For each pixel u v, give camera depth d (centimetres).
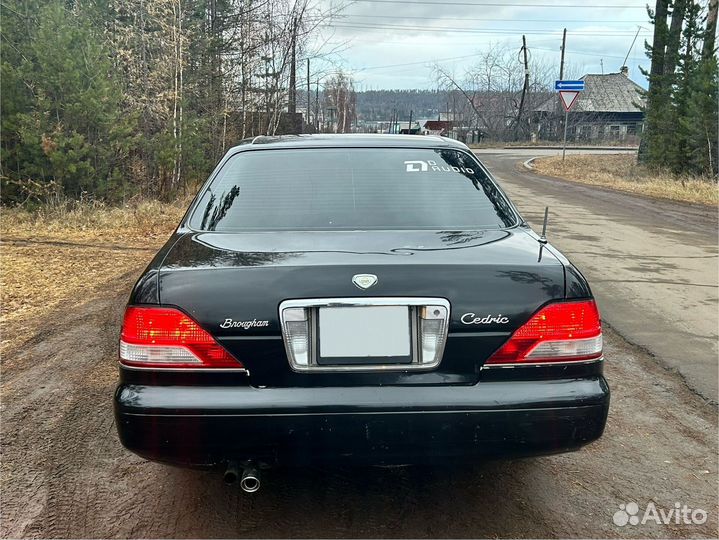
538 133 5531
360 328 223
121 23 1371
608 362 444
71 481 288
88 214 1043
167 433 221
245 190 301
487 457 229
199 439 221
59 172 1049
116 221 1021
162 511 266
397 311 224
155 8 1316
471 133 5716
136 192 1209
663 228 1054
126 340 229
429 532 253
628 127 5994
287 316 221
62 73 1050
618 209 1312
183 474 296
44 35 1062
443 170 317
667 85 2119
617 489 287
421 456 225
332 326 222
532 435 227
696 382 408
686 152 1969
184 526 256
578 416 228
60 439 328
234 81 1673
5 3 1142
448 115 5962
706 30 2002
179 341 222
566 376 232
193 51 1519
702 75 1861
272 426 219
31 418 352
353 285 222
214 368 222
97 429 340
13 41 1131
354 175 308
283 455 223
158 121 1350
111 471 298
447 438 223
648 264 764
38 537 247
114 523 258
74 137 1051
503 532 254
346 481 291
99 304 580
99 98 1095
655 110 2158
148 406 221
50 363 436
